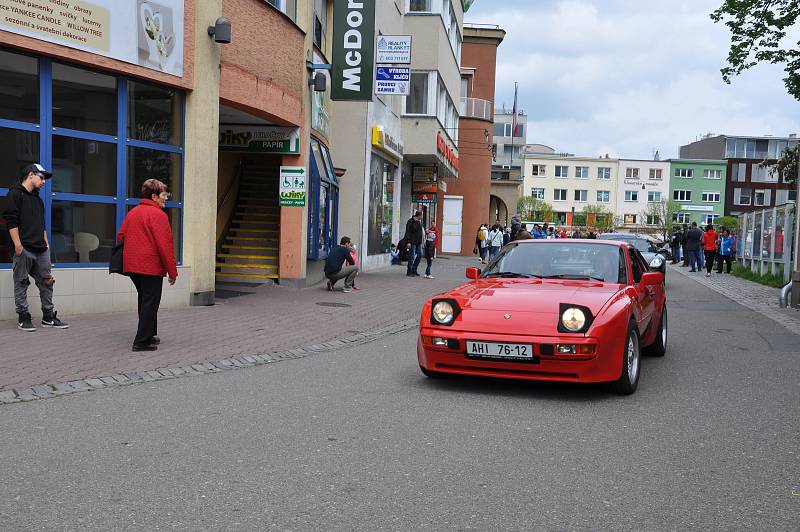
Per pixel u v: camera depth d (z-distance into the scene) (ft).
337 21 56.39
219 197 58.49
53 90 32.40
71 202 33.37
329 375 25.12
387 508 13.11
